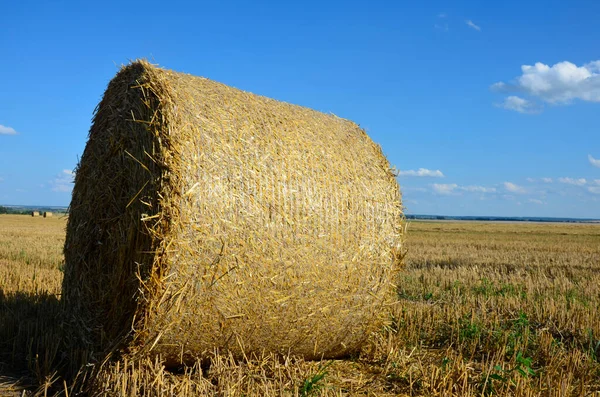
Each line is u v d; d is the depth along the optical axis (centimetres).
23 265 1373
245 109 621
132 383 507
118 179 595
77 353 598
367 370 645
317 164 633
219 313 557
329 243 620
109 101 657
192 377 568
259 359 617
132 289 547
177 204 526
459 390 560
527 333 756
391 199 688
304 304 609
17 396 522
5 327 709
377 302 672
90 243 631
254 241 568
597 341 754
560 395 540
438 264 1773
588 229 6097
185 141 544
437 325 825
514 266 1748
